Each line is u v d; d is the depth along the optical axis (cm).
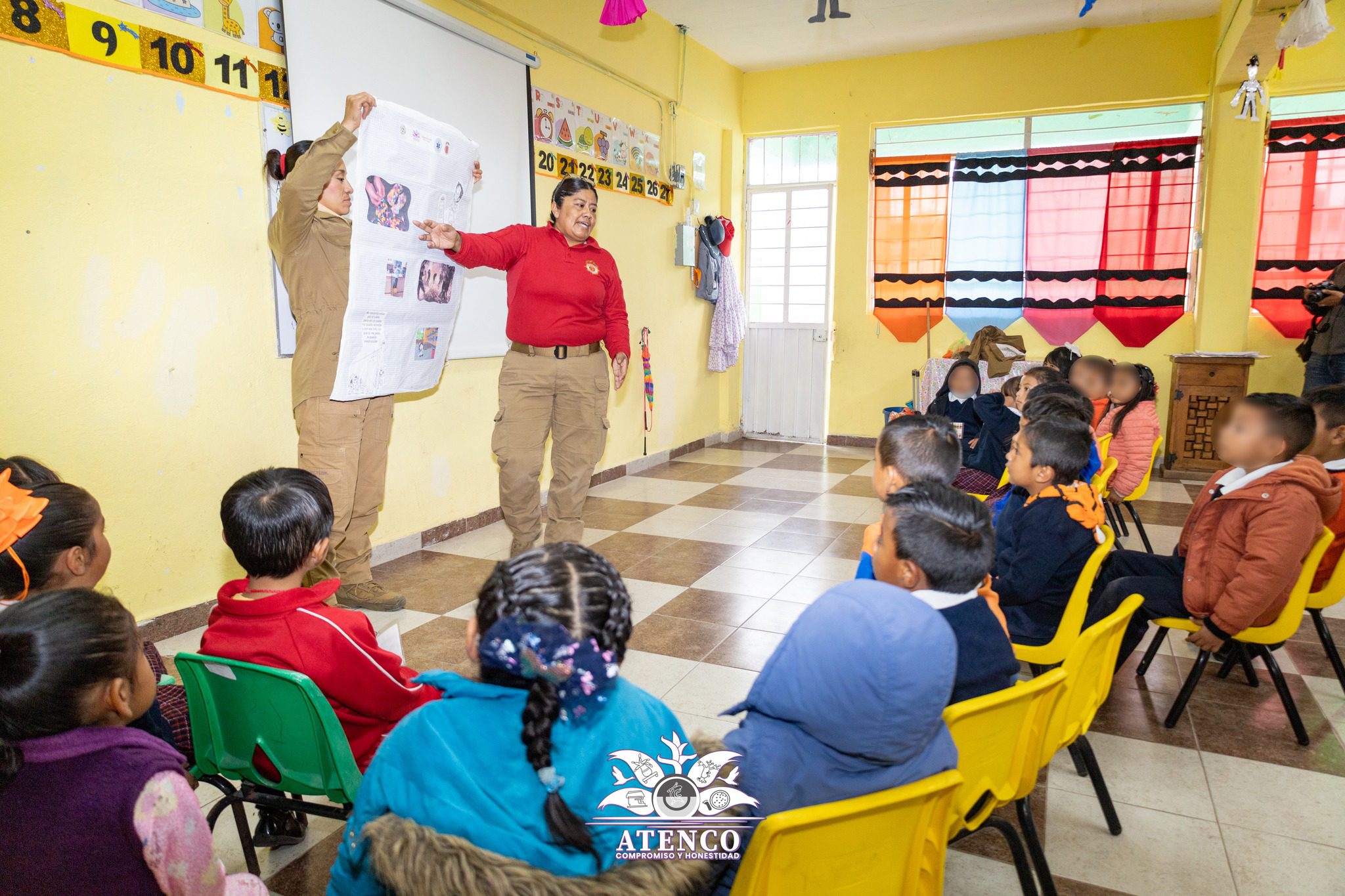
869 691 97
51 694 92
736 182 722
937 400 463
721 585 360
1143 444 375
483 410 445
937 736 112
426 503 413
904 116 665
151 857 96
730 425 754
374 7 345
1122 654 245
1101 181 623
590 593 89
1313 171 571
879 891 109
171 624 294
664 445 647
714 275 676
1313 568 219
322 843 186
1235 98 488
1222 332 590
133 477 280
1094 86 608
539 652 85
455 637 300
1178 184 604
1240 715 248
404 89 364
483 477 452
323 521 157
